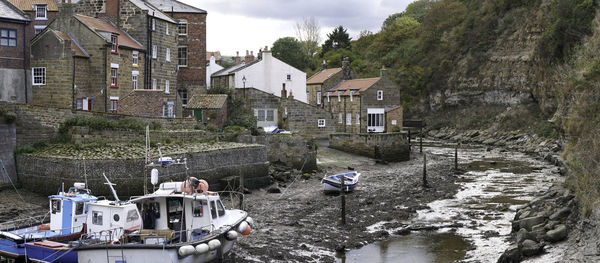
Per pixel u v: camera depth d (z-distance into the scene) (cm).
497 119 8400
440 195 3612
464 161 5516
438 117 9600
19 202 2912
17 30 4006
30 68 4150
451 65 9750
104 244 1933
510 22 9200
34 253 2008
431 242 2525
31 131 3284
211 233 2055
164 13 5519
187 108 5409
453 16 10456
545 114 7375
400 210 3164
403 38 11344
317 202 3375
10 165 3147
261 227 2734
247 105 5844
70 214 2166
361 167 4912
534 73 7756
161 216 2172
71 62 4097
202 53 6003
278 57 11644
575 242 2055
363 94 6838
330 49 12100
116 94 4441
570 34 6562
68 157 2984
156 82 5081
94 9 4984
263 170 3847
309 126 6019
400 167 5028
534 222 2366
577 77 3916
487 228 2728
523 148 6644
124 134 3584
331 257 2308
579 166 2672
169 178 3097
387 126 6831
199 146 3653
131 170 2956
